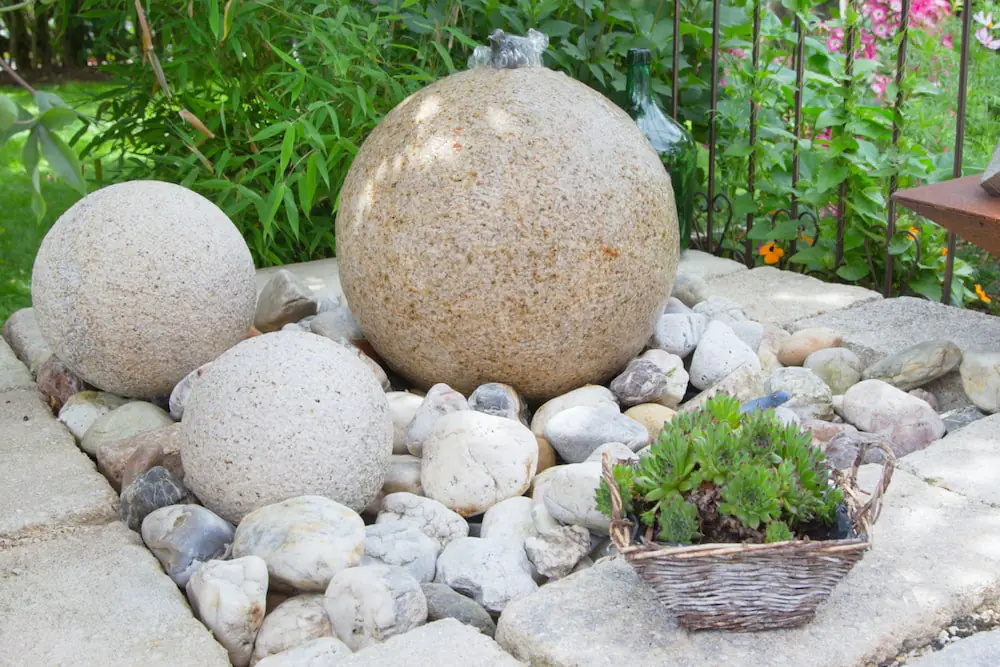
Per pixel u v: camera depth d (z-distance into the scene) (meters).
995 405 2.29
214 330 2.35
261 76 2.99
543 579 1.99
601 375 2.34
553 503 2.00
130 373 2.33
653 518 1.79
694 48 3.22
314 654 1.81
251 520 1.97
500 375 2.28
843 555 1.75
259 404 2.01
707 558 1.75
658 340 2.42
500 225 2.19
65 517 2.07
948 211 2.33
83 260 2.28
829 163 2.82
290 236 3.17
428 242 2.21
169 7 2.94
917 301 2.70
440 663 1.79
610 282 2.23
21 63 6.44
